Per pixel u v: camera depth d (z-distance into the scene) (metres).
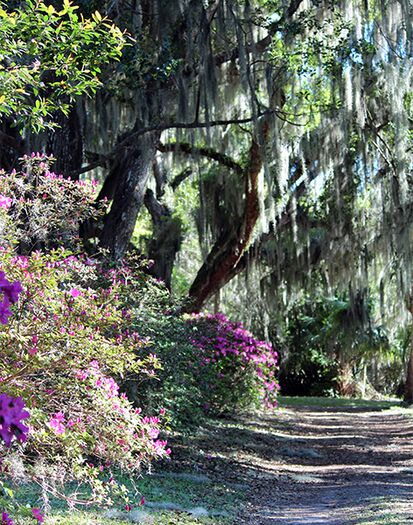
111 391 4.86
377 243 20.66
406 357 30.38
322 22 14.77
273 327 29.67
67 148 11.84
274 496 9.05
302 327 31.69
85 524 5.93
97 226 14.70
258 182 18.31
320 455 13.10
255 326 28.70
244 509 7.98
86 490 7.16
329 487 9.88
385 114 18.41
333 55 13.42
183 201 20.81
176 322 10.04
